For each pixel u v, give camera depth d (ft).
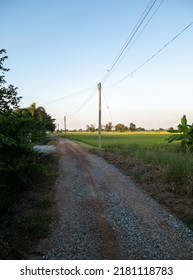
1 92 40.32
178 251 19.66
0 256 18.89
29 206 30.42
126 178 45.88
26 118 36.14
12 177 36.06
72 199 33.35
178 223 24.98
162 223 25.04
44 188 38.50
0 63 38.40
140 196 34.35
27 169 37.32
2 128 33.30
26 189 38.01
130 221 25.67
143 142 112.27
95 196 34.60
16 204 31.99
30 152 37.17
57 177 46.93
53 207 30.27
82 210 29.12
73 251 19.77
